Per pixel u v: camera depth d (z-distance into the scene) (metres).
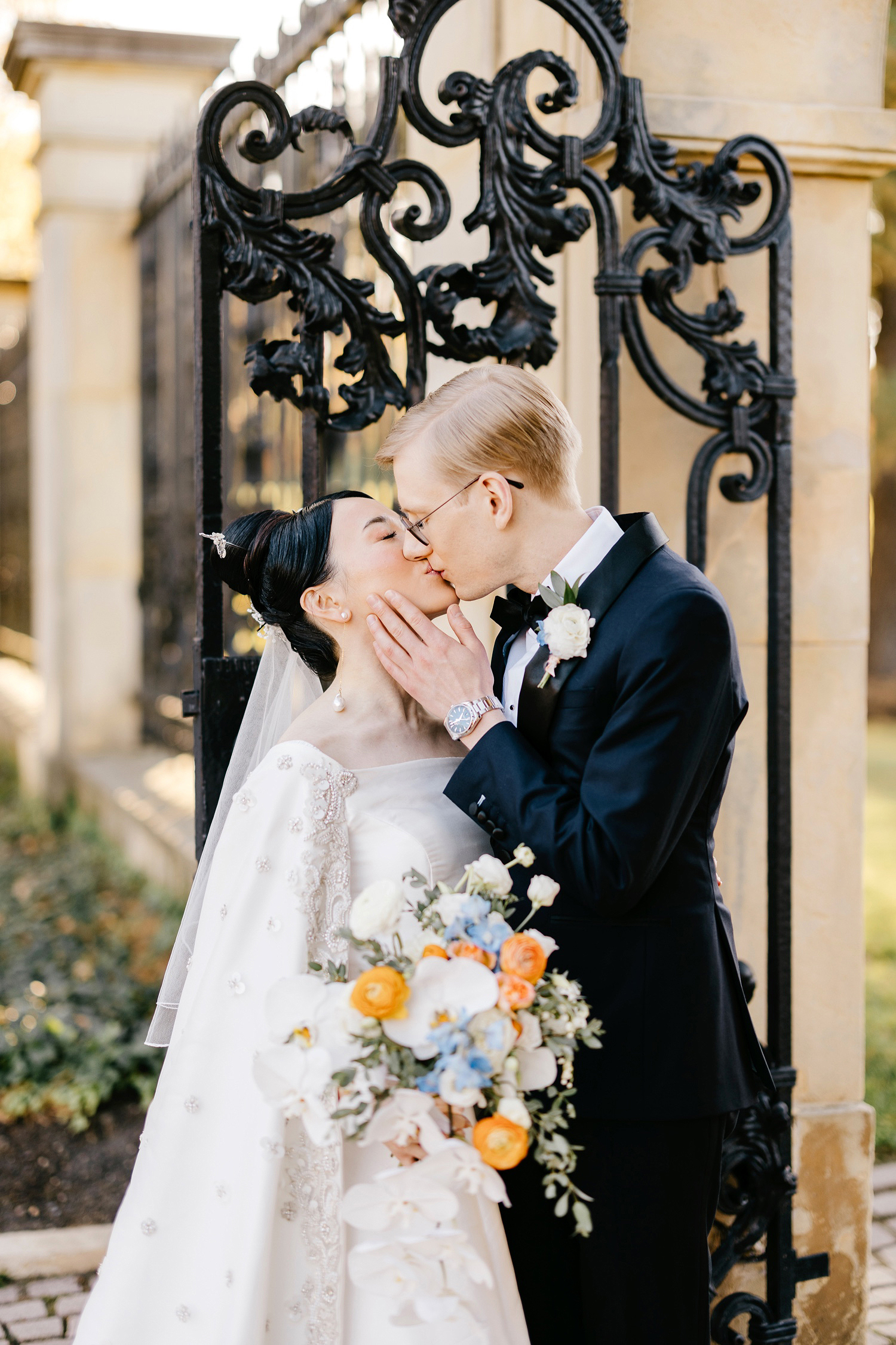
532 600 1.88
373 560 1.87
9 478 10.66
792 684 2.72
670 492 2.66
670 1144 1.79
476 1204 1.71
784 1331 2.54
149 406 7.20
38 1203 3.38
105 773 7.05
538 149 2.31
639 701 1.67
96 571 7.47
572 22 2.31
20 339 9.73
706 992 1.82
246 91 2.16
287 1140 1.69
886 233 10.76
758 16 2.63
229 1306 1.65
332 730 1.86
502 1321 1.73
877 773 9.85
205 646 2.22
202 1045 1.71
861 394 2.77
